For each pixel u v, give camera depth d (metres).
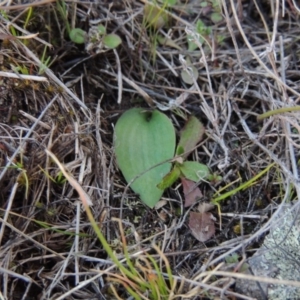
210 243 0.21
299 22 0.25
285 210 0.20
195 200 0.21
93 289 0.20
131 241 0.20
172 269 0.20
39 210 0.20
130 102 0.24
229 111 0.23
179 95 0.24
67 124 0.21
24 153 0.20
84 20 0.24
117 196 0.21
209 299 0.19
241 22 0.25
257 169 0.22
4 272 0.19
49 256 0.20
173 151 0.22
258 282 0.19
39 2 0.22
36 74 0.22
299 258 0.19
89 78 0.24
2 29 0.22
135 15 0.25
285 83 0.23
